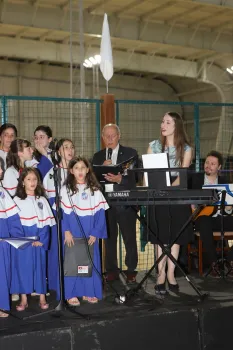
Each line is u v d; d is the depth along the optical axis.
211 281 4.81
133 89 18.56
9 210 3.88
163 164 3.89
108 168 4.40
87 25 13.63
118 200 3.95
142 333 3.75
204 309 3.91
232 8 13.16
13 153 4.13
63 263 4.03
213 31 15.66
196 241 5.39
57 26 13.32
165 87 19.19
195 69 17.14
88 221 4.08
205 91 17.95
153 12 14.05
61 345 3.52
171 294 4.32
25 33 14.42
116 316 3.72
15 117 10.50
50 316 3.76
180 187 3.86
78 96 17.31
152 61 16.61
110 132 4.84
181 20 14.87
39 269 3.96
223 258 4.94
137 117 15.56
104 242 4.89
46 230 3.98
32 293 4.35
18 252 3.92
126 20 14.24
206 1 12.59
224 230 5.15
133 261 4.77
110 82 18.02
